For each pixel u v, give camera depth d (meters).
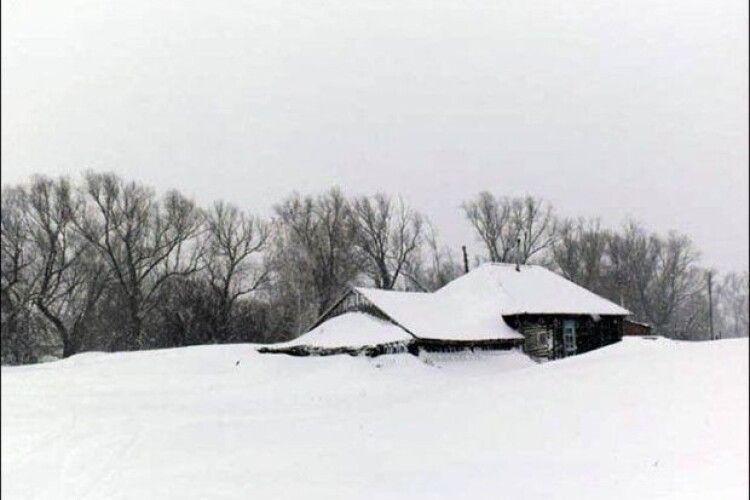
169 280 58.47
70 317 56.94
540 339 37.97
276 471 11.12
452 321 37.09
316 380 29.36
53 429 16.05
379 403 19.41
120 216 57.19
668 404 11.55
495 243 71.38
